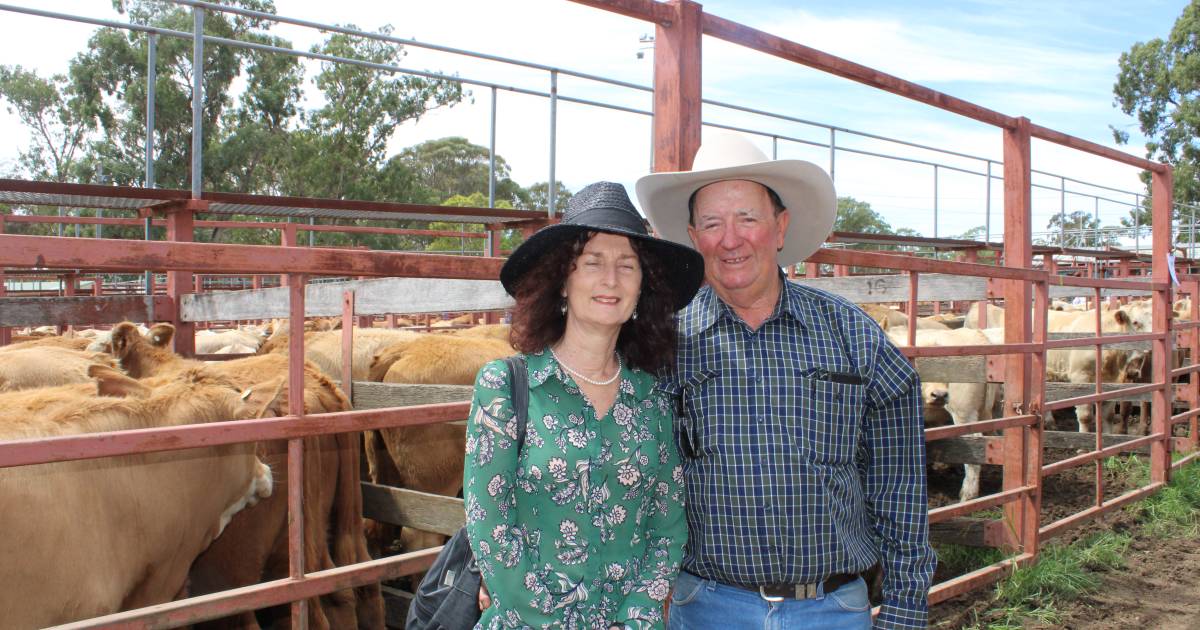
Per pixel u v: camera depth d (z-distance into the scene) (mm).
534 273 1955
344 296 4906
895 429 2328
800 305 2355
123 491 2971
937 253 20594
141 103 25125
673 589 2424
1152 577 5504
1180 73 38719
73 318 5230
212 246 2260
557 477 1858
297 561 2621
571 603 1867
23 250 1938
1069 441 7625
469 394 4547
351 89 26672
